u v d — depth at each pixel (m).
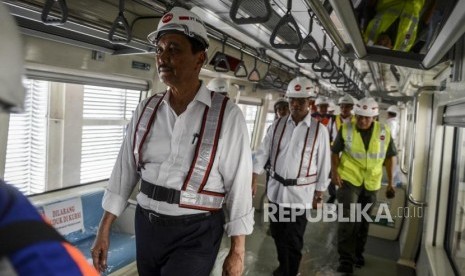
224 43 3.02
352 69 4.22
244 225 1.57
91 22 1.90
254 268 3.80
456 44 2.38
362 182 3.73
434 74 3.24
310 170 3.19
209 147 1.47
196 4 2.19
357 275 3.78
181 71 1.43
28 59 2.37
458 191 2.99
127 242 3.29
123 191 1.73
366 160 3.68
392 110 8.68
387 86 6.63
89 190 3.43
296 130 3.17
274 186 3.28
